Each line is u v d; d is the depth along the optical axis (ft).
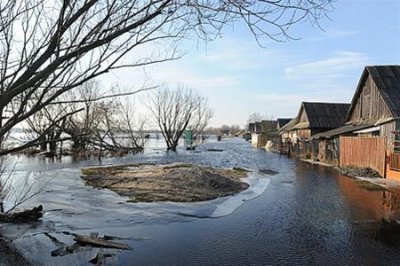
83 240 26.96
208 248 26.68
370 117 83.10
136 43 8.63
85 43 7.78
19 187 49.83
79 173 66.18
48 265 22.74
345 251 26.21
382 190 51.70
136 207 39.55
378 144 66.03
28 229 30.25
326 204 42.32
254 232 30.89
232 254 25.50
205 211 38.58
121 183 54.44
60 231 29.91
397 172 59.47
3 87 7.73
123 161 97.09
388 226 32.71
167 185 52.37
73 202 41.22
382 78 77.97
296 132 135.74
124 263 23.47
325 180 62.95
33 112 7.69
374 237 29.50
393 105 69.82
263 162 100.68
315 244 27.78
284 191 51.90
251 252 25.93
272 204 42.63
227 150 161.48
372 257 25.05
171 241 28.19
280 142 151.43
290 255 25.40
